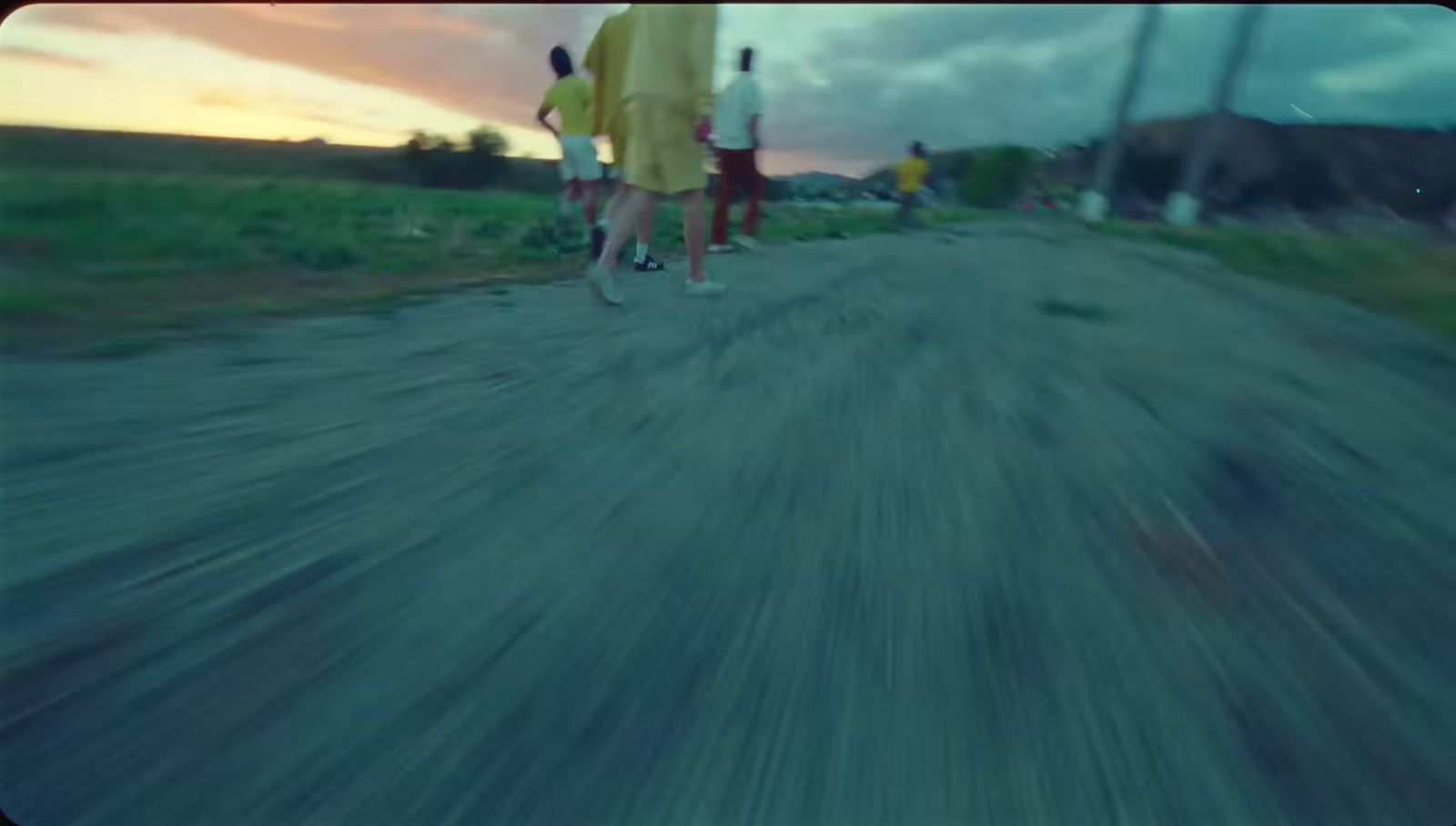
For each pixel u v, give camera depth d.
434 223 6.98
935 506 1.73
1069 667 1.22
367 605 1.33
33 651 1.21
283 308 3.64
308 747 1.04
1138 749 1.06
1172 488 1.88
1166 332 3.59
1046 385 2.65
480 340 3.15
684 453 1.99
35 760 1.01
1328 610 1.41
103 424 2.13
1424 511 1.82
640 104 3.81
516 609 1.33
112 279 3.92
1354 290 5.16
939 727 1.08
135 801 0.96
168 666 1.18
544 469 1.88
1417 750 1.08
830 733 1.07
